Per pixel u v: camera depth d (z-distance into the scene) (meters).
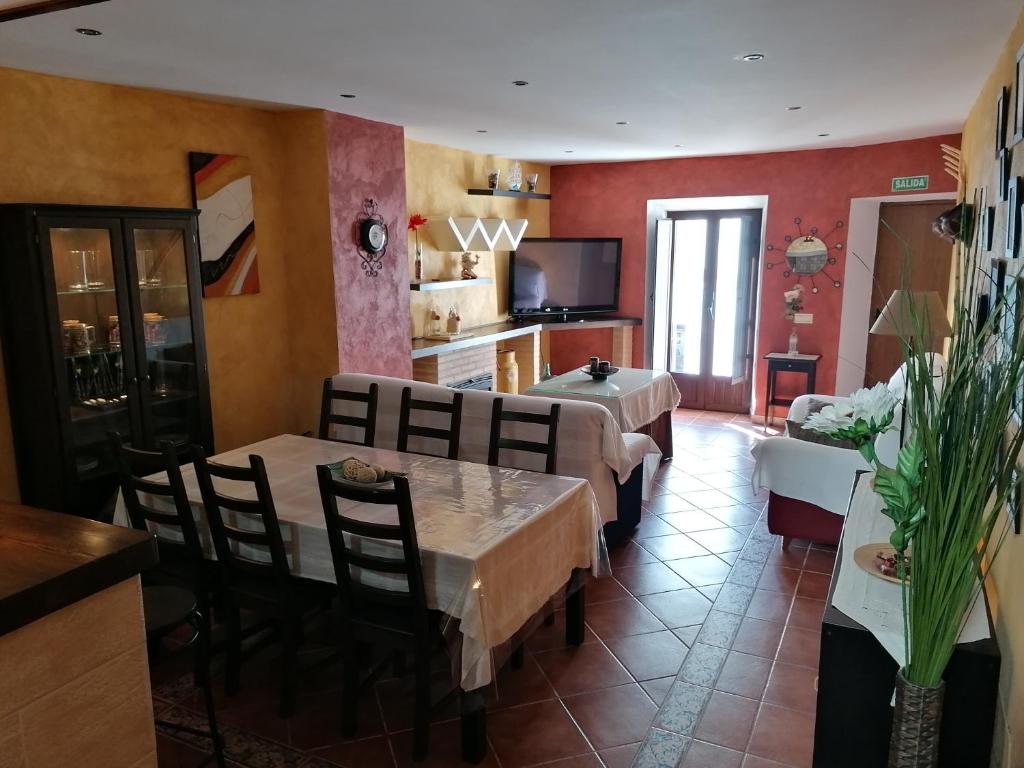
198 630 2.29
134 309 3.83
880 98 4.34
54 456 3.56
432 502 2.90
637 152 6.90
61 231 3.49
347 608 2.58
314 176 4.85
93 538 1.10
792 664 3.11
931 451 1.65
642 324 7.88
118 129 4.04
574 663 3.13
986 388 1.71
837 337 6.91
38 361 3.49
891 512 1.80
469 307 7.01
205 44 3.14
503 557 2.52
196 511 2.97
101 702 1.06
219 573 3.01
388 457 3.58
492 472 3.31
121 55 3.32
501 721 2.74
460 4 2.61
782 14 2.76
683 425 7.34
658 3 2.62
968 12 2.74
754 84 3.96
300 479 3.23
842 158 6.61
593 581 3.91
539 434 4.07
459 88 4.06
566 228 8.16
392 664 3.11
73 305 3.58
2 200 3.57
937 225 4.60
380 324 5.38
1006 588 2.08
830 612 2.10
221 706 2.83
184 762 2.51
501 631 2.50
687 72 3.67
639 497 4.57
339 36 3.02
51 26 2.86
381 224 5.25
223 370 4.74
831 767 2.12
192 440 4.26
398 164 5.38
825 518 4.10
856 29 2.96
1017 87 2.53
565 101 4.43
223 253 4.62
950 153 5.80
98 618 1.05
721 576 3.96
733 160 7.13
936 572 1.69
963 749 1.98
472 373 6.66
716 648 3.24
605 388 5.14
